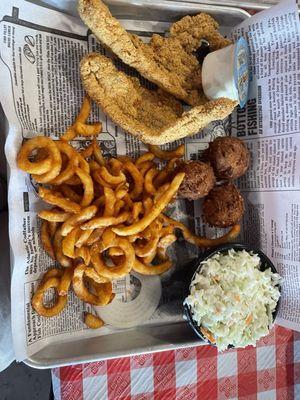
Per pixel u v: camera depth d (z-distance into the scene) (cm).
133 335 34
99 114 32
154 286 35
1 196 31
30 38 30
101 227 30
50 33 30
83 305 32
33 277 30
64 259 30
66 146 29
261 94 34
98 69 30
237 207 33
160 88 33
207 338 33
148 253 31
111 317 33
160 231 32
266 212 35
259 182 35
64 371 36
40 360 29
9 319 31
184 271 35
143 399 38
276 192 34
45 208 30
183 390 39
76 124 30
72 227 29
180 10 32
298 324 34
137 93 32
